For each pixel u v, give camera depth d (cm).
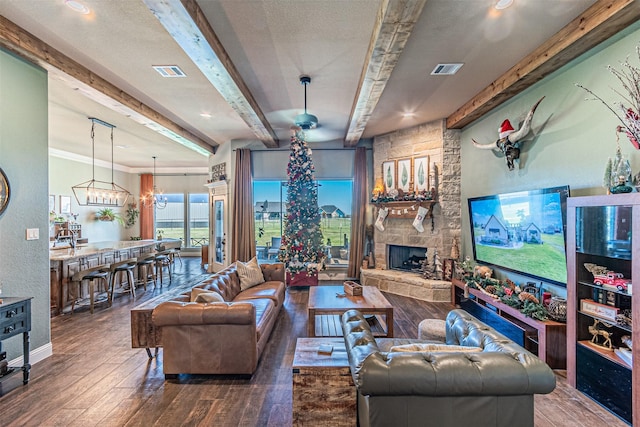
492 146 415
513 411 156
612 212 227
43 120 319
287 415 229
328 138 672
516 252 369
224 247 743
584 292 260
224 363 277
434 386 150
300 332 389
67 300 471
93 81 352
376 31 256
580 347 256
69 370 295
